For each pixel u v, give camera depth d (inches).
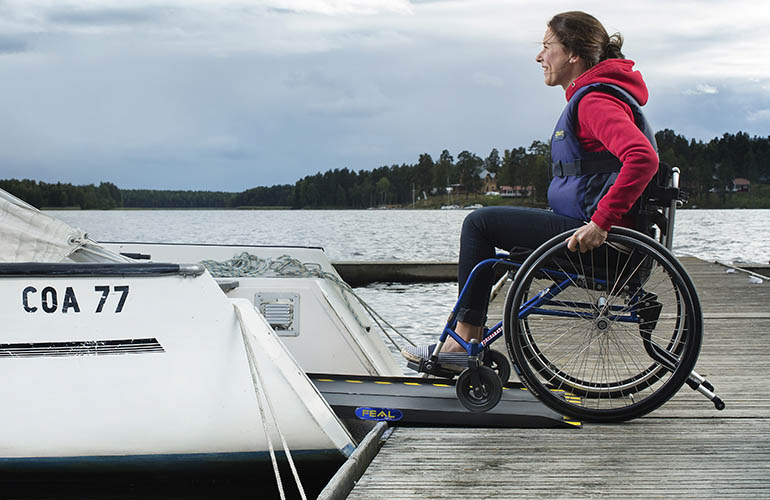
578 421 119.0
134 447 105.6
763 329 217.0
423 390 127.7
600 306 115.0
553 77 117.1
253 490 115.9
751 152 4121.6
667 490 92.8
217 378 105.2
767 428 117.4
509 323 112.0
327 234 1544.0
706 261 452.4
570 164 113.1
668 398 114.3
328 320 139.0
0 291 102.6
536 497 91.0
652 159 102.5
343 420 127.6
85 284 103.3
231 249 161.8
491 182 5241.1
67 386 104.0
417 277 482.3
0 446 104.8
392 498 91.2
